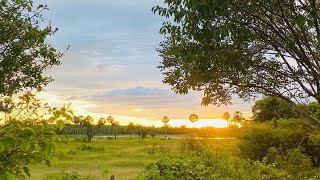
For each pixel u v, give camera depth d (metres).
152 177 8.83
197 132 22.05
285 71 8.52
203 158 11.95
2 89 5.18
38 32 5.39
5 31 4.98
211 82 8.59
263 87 8.84
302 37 7.11
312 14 5.91
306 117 9.25
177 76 8.77
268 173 9.73
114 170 24.72
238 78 8.50
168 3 6.36
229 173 9.98
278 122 26.94
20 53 5.26
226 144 25.20
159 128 155.25
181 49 7.13
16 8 5.18
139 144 69.38
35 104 3.61
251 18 6.79
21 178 2.31
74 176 9.62
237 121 30.53
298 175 9.58
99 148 49.91
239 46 6.82
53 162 2.45
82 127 82.06
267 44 7.86
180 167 9.41
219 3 5.61
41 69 5.62
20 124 2.31
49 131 2.32
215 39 6.21
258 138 25.86
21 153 2.29
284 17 6.47
